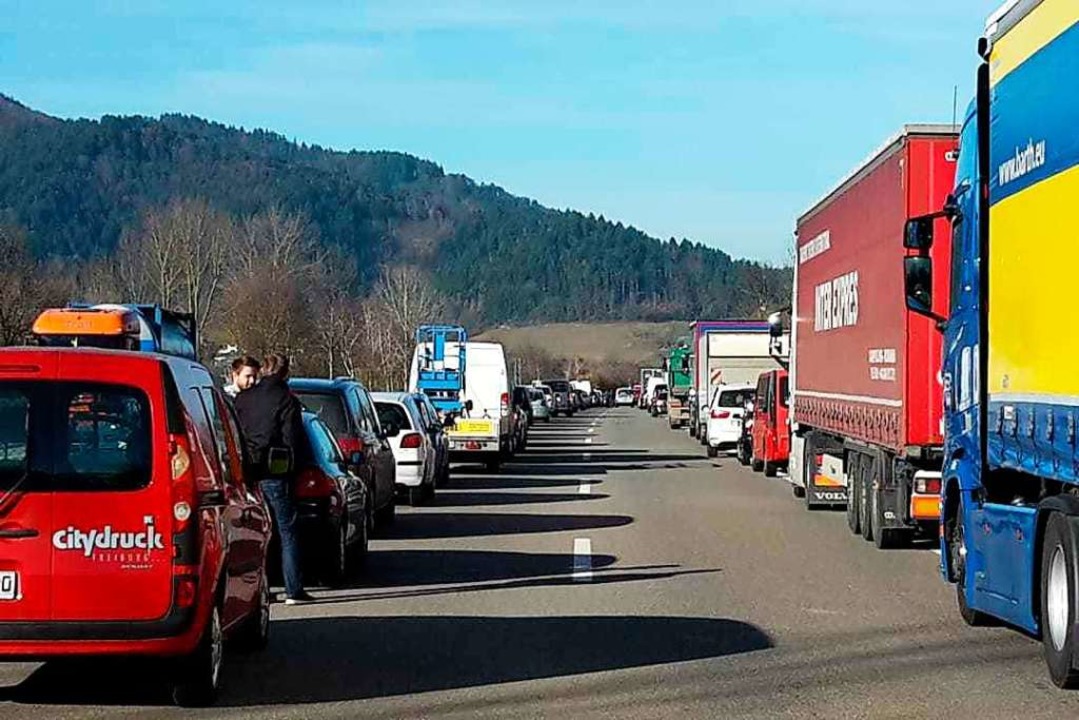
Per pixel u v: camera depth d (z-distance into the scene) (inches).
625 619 462.3
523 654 399.5
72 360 306.5
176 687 323.6
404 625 448.8
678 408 2440.9
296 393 674.2
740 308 3631.9
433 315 3213.6
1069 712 329.4
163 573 300.4
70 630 297.0
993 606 415.2
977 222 444.8
